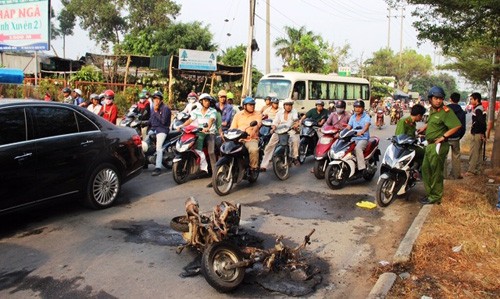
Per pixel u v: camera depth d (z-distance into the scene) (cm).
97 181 639
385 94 5019
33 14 1538
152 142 937
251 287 418
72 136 601
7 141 527
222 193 739
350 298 404
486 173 923
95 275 438
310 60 3631
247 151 782
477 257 469
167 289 411
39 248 502
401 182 711
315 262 480
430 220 590
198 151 821
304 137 1062
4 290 406
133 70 2816
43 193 563
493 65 1717
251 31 2105
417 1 831
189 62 2412
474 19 834
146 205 675
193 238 443
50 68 2933
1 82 1154
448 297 384
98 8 4312
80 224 582
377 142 858
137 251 497
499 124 934
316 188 820
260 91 1780
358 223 617
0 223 582
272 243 527
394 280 417
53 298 393
